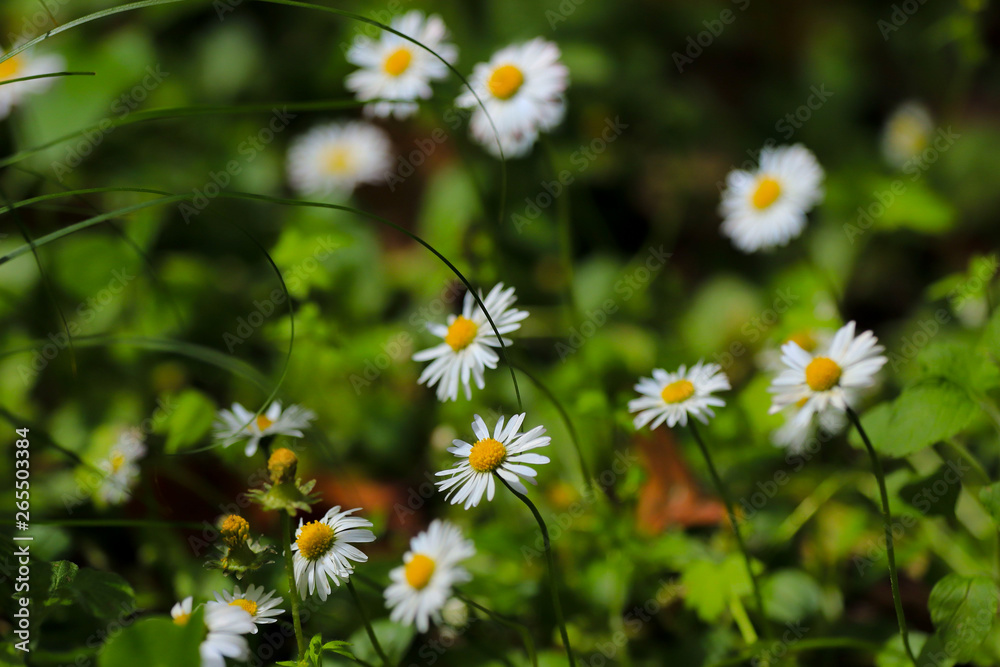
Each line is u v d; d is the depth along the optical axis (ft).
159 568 2.92
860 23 4.99
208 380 3.21
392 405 3.20
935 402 2.68
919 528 2.92
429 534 2.77
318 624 2.85
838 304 3.17
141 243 3.25
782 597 2.85
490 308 2.75
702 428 3.02
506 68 2.97
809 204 3.10
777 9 4.93
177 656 2.57
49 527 2.89
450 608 2.84
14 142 3.47
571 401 3.04
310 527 2.63
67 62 3.62
